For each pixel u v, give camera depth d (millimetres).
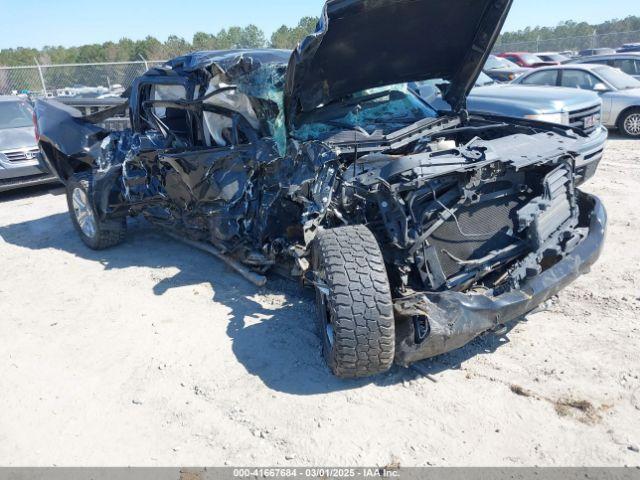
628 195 6938
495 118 5031
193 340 4133
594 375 3375
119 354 4039
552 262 3670
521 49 37469
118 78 20453
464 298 3170
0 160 9070
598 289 4484
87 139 6254
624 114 11391
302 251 3996
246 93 4309
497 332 3574
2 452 3115
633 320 3951
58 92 19672
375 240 3340
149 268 5648
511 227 3664
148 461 2965
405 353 3197
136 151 5324
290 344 3979
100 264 5914
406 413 3178
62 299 5074
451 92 5043
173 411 3355
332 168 3816
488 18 4250
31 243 6879
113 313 4691
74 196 6344
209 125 4906
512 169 3562
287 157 4145
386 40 4191
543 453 2807
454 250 3539
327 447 2961
